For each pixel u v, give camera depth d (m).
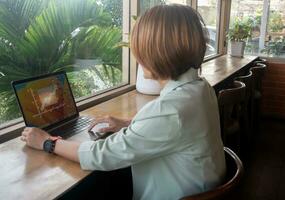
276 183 2.75
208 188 1.01
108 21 2.34
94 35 2.23
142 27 1.00
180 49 0.96
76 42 2.10
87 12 2.14
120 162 1.02
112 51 2.43
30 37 1.78
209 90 1.07
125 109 1.90
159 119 0.96
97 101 2.08
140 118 1.00
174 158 1.00
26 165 1.14
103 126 1.51
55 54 1.96
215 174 1.03
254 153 3.36
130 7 2.43
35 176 1.06
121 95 2.25
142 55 1.01
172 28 0.96
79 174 1.08
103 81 2.38
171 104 0.96
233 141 2.84
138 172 1.09
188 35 0.96
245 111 2.93
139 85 2.28
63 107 1.59
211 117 1.03
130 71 2.54
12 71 1.69
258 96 3.57
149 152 0.99
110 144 1.03
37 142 1.26
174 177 1.01
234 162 1.14
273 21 4.57
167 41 0.96
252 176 2.87
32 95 1.42
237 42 4.47
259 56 4.68
